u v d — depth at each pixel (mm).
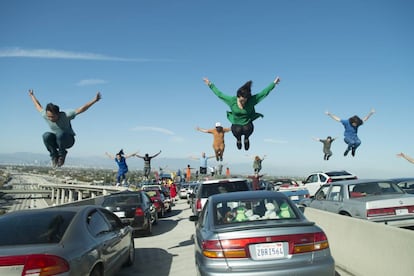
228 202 5910
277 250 4691
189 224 15570
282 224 4910
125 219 12016
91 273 5215
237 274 4590
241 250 4684
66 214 5672
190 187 29609
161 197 19547
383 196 9328
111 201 12875
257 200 5887
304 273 4594
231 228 4898
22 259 4172
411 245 5008
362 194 9680
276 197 5988
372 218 8680
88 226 5777
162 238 12133
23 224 5227
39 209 6125
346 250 6820
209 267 4750
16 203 92375
